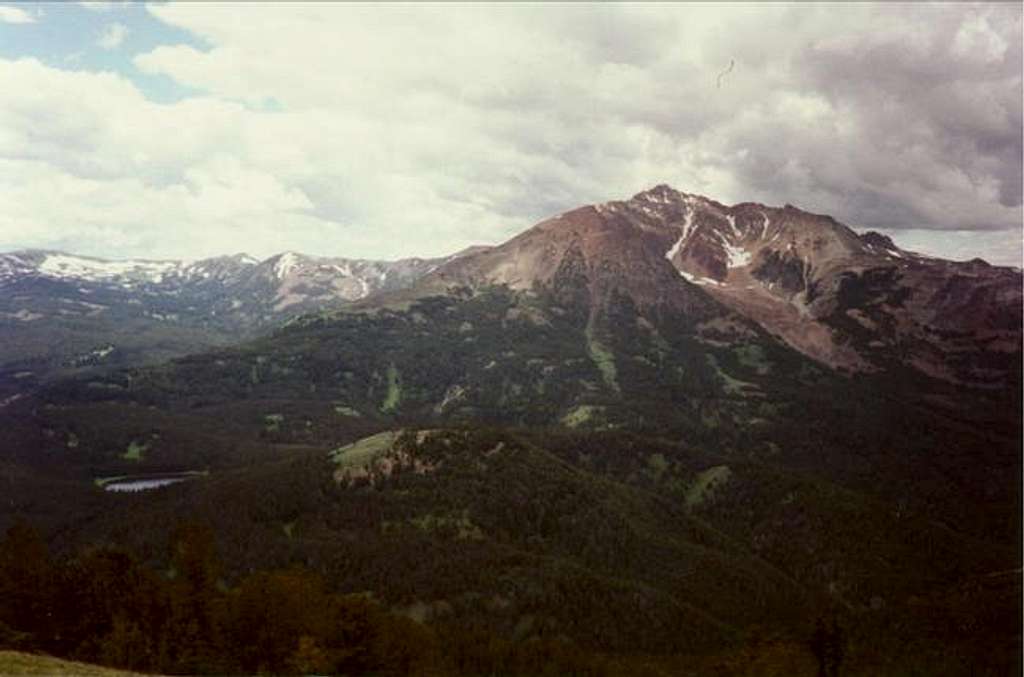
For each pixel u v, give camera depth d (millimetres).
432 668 172875
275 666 147250
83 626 142250
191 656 139125
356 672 157375
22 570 145000
